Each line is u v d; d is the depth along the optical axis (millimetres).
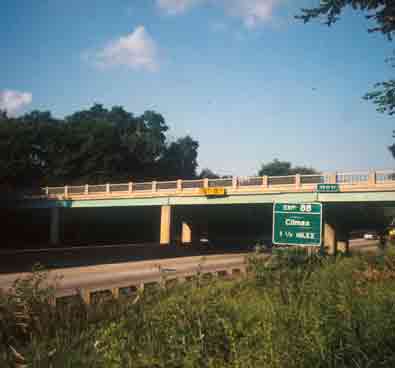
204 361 4145
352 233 74062
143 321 5184
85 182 63906
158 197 35438
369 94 9852
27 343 5098
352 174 24828
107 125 68438
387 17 8320
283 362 4008
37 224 53406
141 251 30219
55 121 70750
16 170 58875
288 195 27547
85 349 4699
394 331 4637
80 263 23828
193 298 6395
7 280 16156
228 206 34719
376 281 8719
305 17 8852
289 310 5504
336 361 3969
